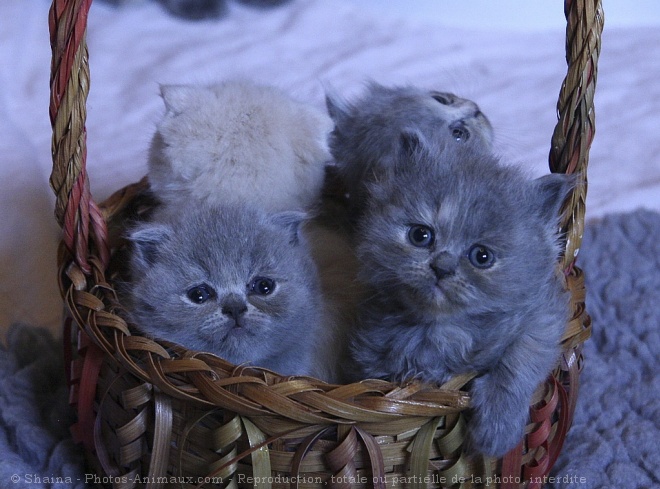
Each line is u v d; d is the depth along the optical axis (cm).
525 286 47
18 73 97
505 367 47
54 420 58
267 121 56
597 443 58
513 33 115
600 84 104
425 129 57
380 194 49
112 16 111
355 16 117
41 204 76
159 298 49
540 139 85
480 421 46
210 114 55
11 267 72
